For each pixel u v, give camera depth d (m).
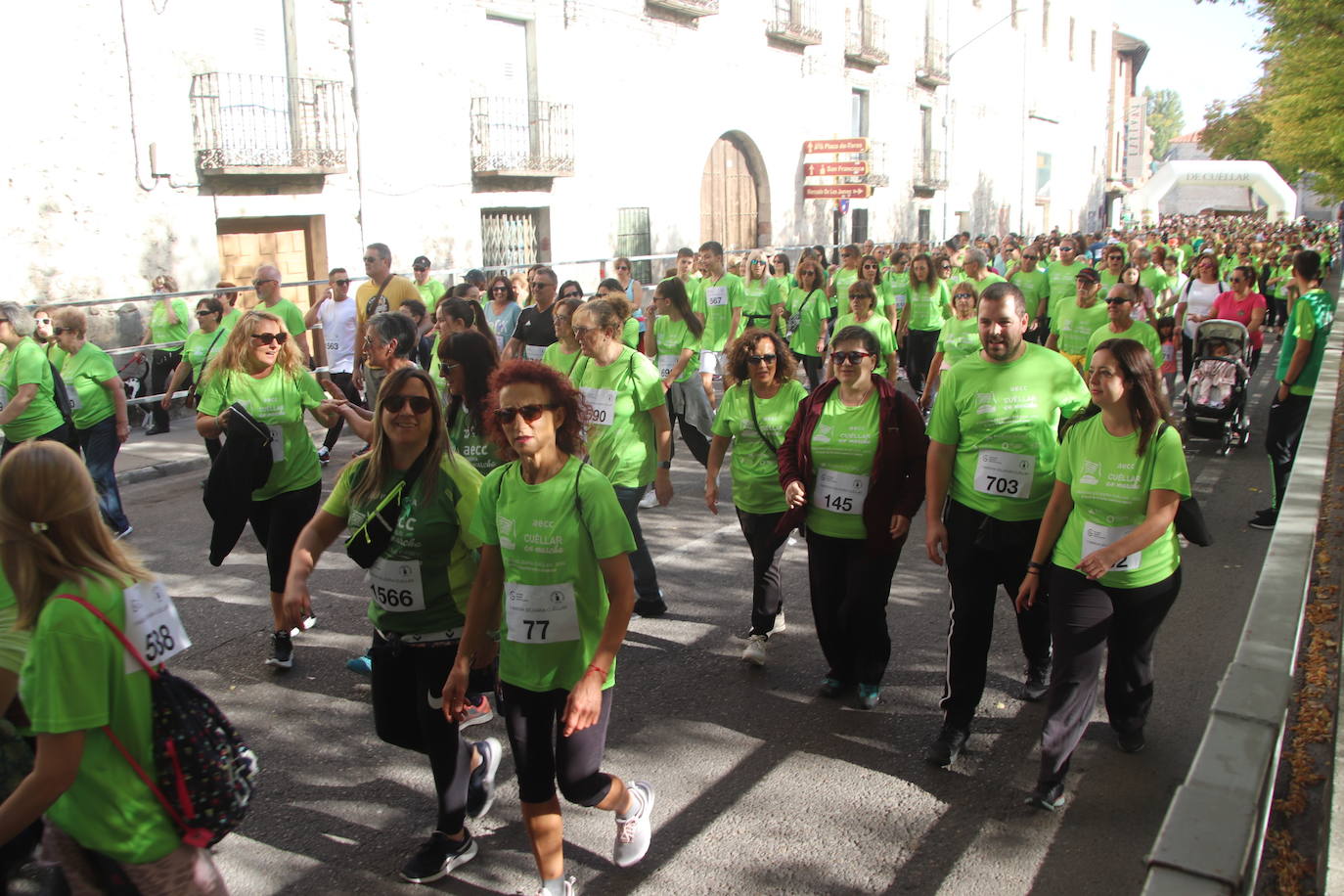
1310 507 3.82
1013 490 4.45
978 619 4.52
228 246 14.23
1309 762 3.76
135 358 12.09
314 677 5.54
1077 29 46.75
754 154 24.83
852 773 4.52
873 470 4.78
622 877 3.80
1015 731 4.88
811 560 5.06
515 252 18.53
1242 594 6.55
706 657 5.73
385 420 3.54
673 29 21.45
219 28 13.58
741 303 12.38
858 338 4.74
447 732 3.71
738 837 4.05
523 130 18.16
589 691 3.27
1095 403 4.16
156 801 2.64
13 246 11.84
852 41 27.94
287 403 5.39
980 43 36.38
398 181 16.02
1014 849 3.94
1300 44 17.69
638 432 5.90
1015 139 40.09
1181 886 2.14
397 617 3.64
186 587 6.95
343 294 11.12
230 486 5.22
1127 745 4.60
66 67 12.12
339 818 4.22
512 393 3.28
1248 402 13.23
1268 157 36.72
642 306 14.84
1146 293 11.39
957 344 9.36
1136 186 61.44
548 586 3.35
